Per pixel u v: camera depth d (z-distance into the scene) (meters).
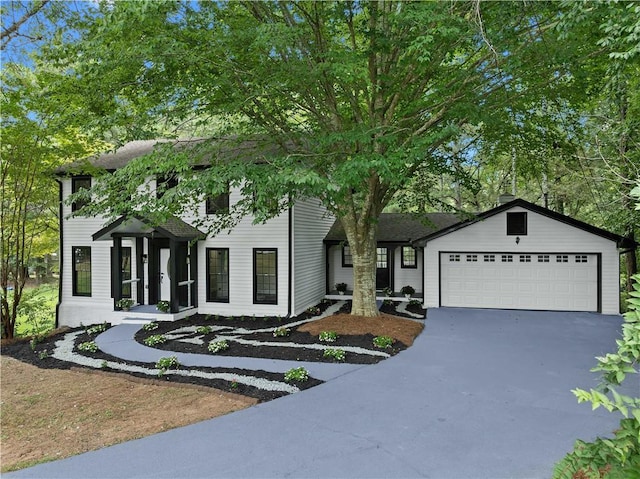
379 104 10.23
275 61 8.37
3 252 12.56
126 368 8.23
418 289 16.75
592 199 16.77
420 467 4.39
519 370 7.64
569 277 13.50
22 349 10.69
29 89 10.77
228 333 11.02
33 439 5.28
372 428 5.30
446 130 7.88
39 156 12.04
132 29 7.36
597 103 12.32
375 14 8.16
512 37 7.90
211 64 8.07
